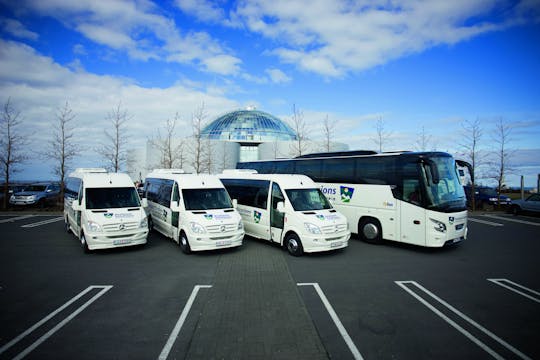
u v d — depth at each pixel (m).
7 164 20.75
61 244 11.11
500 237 13.12
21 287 6.83
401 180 10.68
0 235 12.69
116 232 9.58
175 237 10.52
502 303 6.11
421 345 4.52
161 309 5.68
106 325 5.07
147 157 38.69
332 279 7.50
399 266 8.69
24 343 4.51
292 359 4.12
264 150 42.34
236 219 9.95
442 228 9.73
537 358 4.21
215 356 4.17
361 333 4.86
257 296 6.32
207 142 37.38
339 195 12.62
